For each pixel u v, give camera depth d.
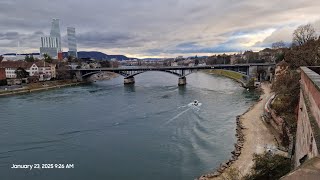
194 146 38.59
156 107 66.88
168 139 42.25
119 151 38.16
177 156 35.41
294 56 61.50
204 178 27.86
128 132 46.78
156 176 30.36
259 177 23.27
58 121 55.09
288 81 54.88
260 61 159.38
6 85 109.50
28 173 31.94
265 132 41.81
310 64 53.06
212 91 94.00
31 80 121.19
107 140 42.91
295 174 4.04
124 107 68.25
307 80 16.98
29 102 78.50
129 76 126.00
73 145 41.00
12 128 50.44
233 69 113.12
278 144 36.12
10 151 38.84
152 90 101.25
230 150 36.50
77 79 138.12
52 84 120.69
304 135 16.28
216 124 49.50
